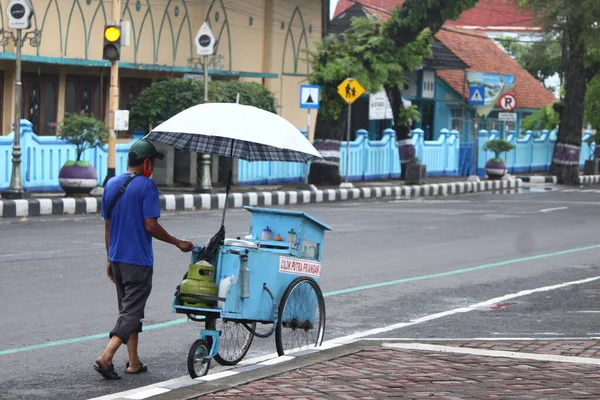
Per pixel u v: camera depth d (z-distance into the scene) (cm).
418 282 2623
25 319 1955
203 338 1527
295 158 1684
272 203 4941
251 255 1538
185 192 4812
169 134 1656
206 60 4766
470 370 1537
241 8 6316
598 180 8344
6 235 3175
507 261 3069
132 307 1549
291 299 1636
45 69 5100
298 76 6881
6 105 4934
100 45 5400
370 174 6625
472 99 6962
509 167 8475
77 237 3178
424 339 1836
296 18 6806
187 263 2753
